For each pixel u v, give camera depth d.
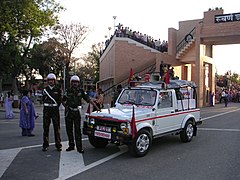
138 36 32.03
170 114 9.02
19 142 9.63
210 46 32.50
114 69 31.11
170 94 9.21
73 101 8.09
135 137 7.55
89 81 59.62
